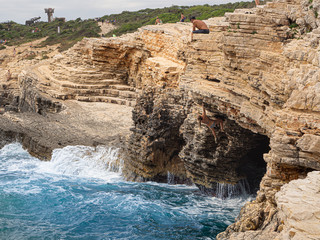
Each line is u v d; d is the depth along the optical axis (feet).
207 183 90.84
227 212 81.25
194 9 285.84
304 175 42.06
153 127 98.27
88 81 165.58
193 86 73.46
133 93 158.30
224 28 75.87
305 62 46.75
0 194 85.66
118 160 107.65
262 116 55.57
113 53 165.78
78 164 108.27
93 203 83.15
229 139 78.28
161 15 278.05
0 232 67.92
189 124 86.28
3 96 211.82
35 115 144.56
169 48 135.85
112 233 69.31
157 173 101.91
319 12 52.47
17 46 339.36
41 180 98.27
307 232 26.53
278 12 58.49
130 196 88.48
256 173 96.78
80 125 129.59
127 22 351.46
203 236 69.10
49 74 181.27
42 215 76.02
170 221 75.61
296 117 40.09
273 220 40.14
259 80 55.36
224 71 66.03
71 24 414.82
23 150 123.34
